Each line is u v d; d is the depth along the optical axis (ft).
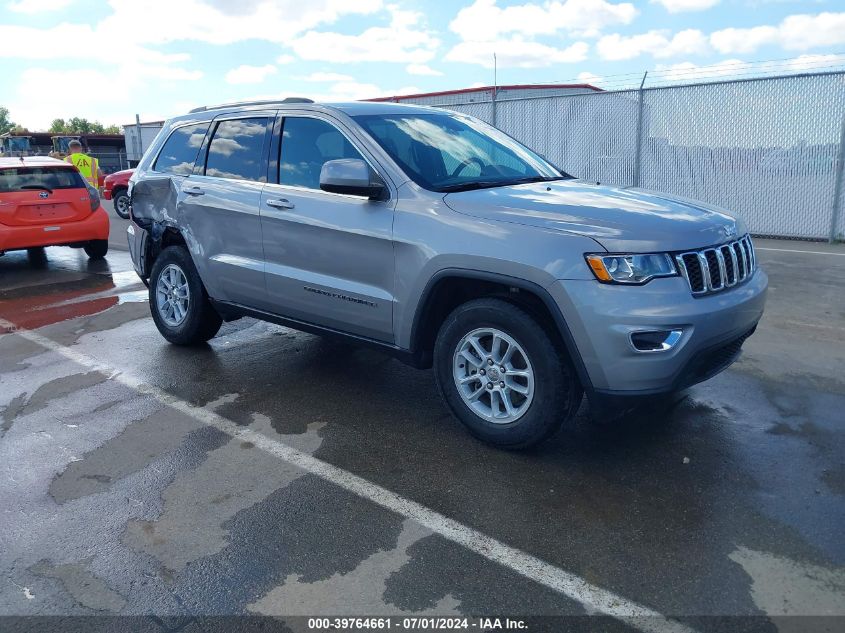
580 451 12.53
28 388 16.12
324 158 14.69
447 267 12.14
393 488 11.37
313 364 17.54
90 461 12.44
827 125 35.88
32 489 11.47
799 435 13.04
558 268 10.90
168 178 18.17
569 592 8.77
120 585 9.01
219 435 13.47
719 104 38.88
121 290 27.32
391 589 8.87
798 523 10.18
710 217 12.26
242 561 9.49
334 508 10.78
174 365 17.62
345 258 13.88
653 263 10.84
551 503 10.82
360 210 13.53
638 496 11.00
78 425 14.01
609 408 11.24
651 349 10.73
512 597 8.70
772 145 37.60
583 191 13.41
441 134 15.24
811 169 36.65
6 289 27.68
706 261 11.34
